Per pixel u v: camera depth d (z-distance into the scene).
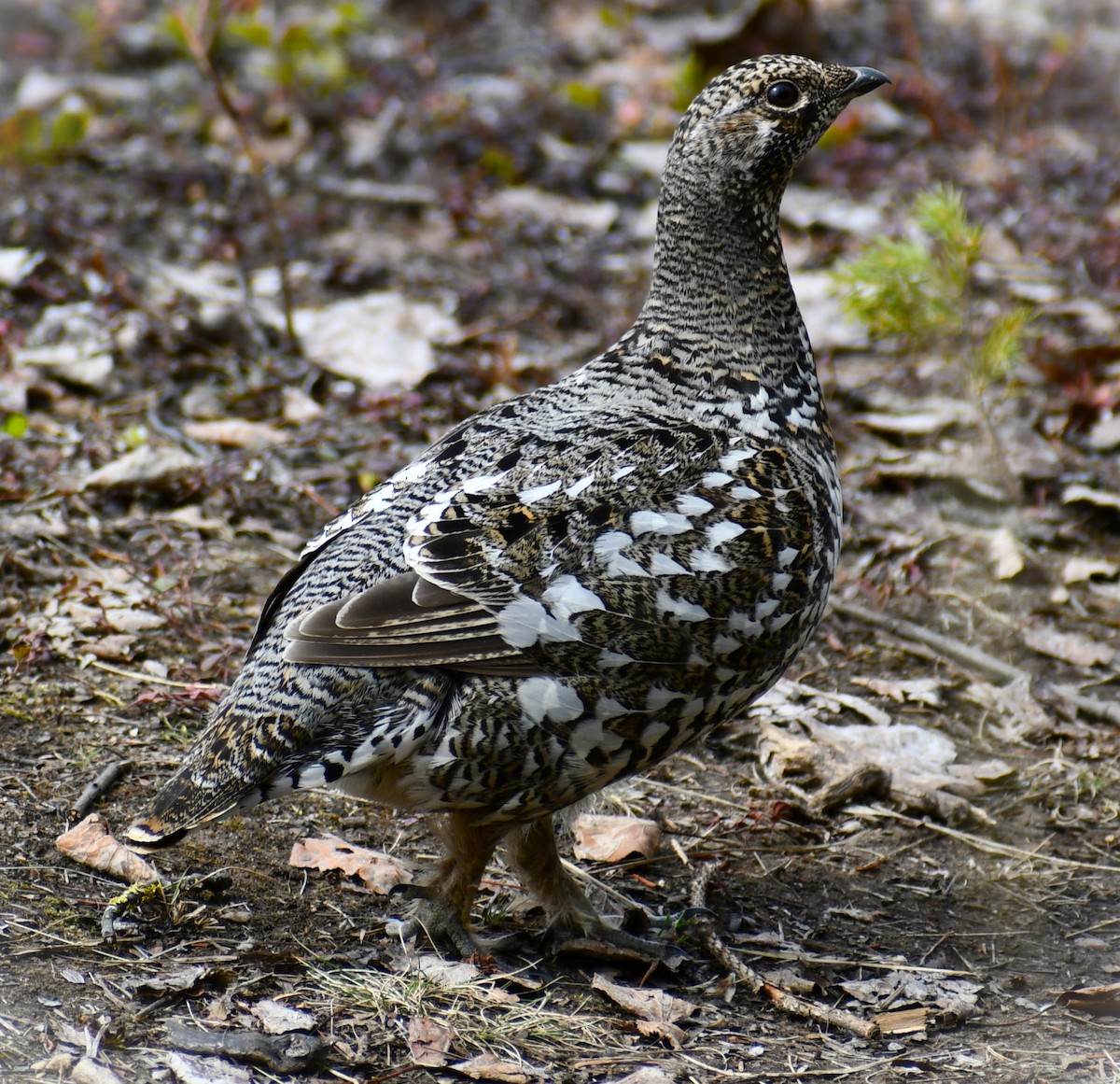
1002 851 8.17
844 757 8.77
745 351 7.35
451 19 20.80
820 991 6.97
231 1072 5.82
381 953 6.81
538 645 6.35
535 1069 6.12
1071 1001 6.87
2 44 19.25
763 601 6.72
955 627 10.19
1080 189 15.87
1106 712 9.27
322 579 6.58
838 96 7.62
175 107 17.30
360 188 15.70
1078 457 11.89
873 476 11.56
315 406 11.86
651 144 17.20
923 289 11.01
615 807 8.34
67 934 6.59
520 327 13.41
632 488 6.67
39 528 9.98
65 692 8.53
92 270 13.10
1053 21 21.36
